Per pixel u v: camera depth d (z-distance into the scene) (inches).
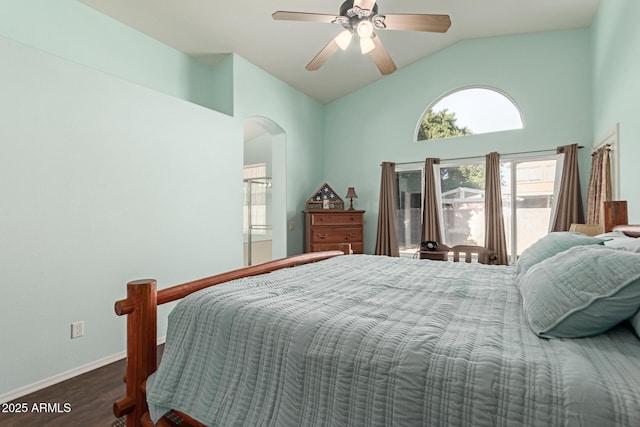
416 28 94.9
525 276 56.6
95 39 107.3
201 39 129.3
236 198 143.8
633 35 91.8
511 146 155.5
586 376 29.2
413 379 33.1
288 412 38.6
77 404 76.9
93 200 94.7
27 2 91.2
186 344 49.5
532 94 151.8
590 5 127.0
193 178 125.1
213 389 44.8
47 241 84.8
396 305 51.6
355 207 195.9
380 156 188.2
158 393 47.4
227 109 143.3
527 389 29.3
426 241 167.2
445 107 173.0
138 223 106.7
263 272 80.7
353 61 163.9
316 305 49.8
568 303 39.8
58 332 86.9
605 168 115.3
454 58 167.9
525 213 153.9
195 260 125.6
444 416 31.1
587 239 64.1
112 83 100.0
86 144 93.2
